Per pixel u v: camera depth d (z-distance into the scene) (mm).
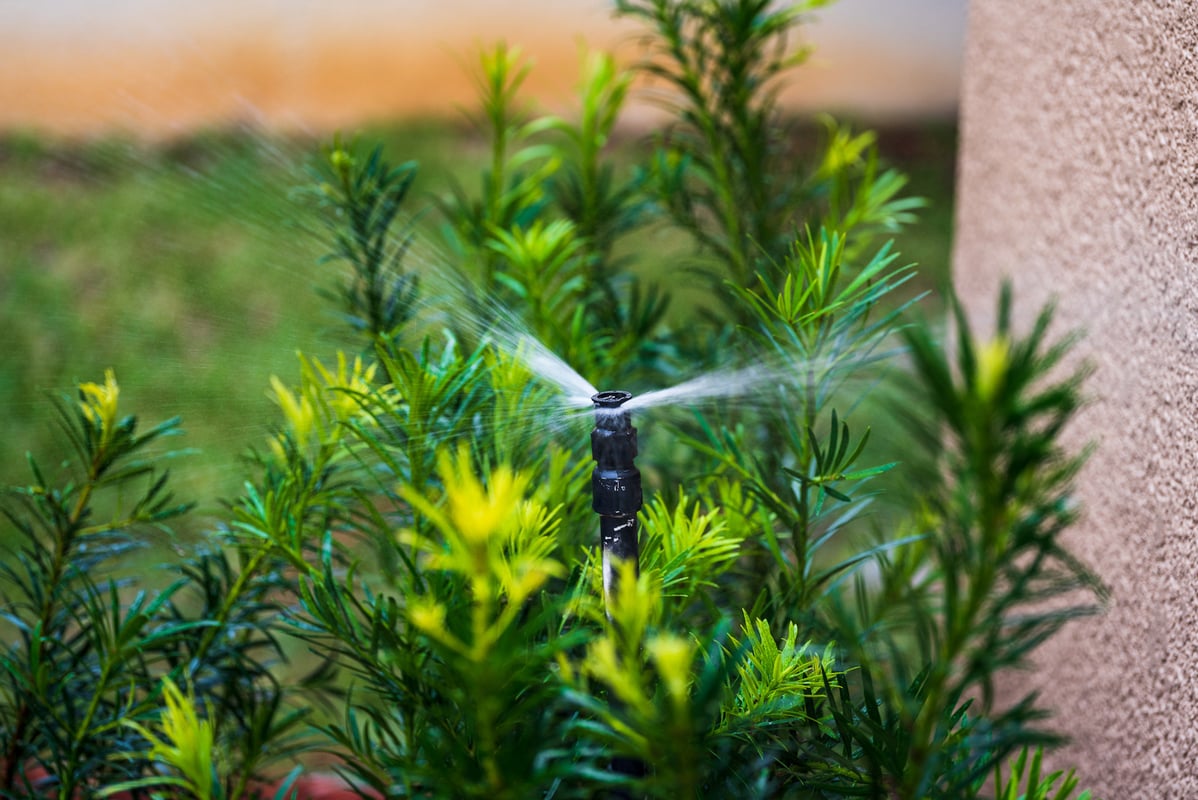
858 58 9219
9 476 3416
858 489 1700
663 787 1267
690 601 1508
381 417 1522
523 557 1366
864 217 1815
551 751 1330
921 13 9898
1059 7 1786
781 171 1867
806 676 1403
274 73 8703
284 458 1573
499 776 1250
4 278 5398
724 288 1810
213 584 1662
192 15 9336
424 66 8922
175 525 1978
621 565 1288
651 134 1846
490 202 1829
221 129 2486
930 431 1332
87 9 8977
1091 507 1736
